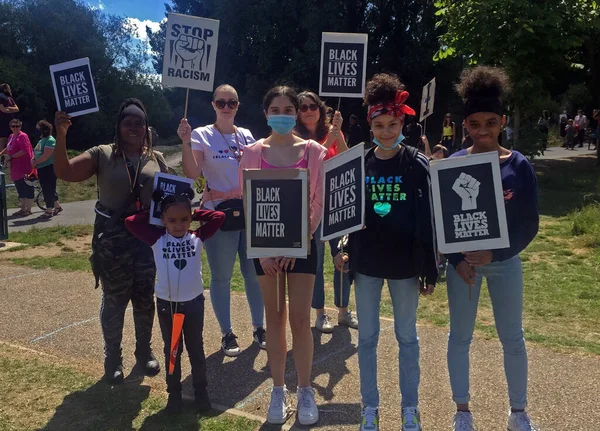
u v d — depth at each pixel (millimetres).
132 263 4020
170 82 4520
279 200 3316
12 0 33062
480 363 4312
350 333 5121
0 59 29984
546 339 4785
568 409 3568
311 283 3504
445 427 3402
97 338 4914
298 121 4828
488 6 12352
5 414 3523
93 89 3938
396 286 3232
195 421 3469
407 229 3131
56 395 3807
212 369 4352
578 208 11078
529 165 3078
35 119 32156
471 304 3221
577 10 12484
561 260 7512
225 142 4512
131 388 3943
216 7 31234
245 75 32656
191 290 3633
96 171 3992
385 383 4020
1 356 4445
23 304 5906
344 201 3191
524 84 12469
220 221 3826
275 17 29953
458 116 29109
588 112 37375
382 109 3080
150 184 3990
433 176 2957
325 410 3652
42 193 12984
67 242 9430
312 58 28203
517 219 3074
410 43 29812
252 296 4805
